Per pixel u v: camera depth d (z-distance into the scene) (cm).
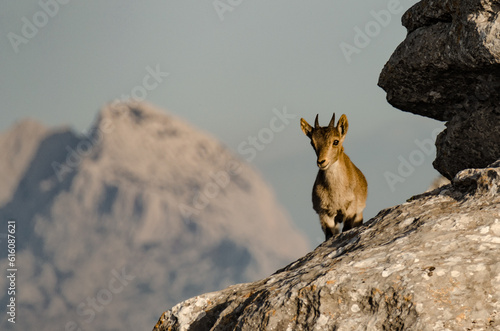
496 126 2461
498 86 2392
